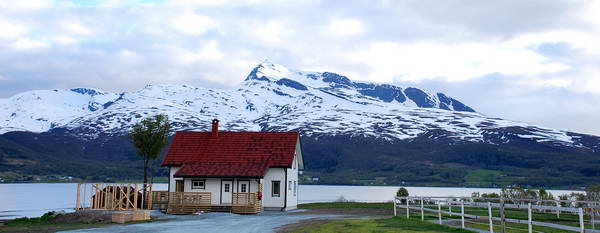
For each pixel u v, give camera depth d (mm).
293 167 57969
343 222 33812
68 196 134625
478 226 31109
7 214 73438
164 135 55375
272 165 54531
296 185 59750
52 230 30984
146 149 54594
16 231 30469
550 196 54188
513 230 28734
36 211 80250
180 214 48125
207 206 51031
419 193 174625
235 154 56344
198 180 53719
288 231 29156
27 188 192500
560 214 42688
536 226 32250
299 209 56250
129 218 38562
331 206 59219
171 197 50531
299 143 60094
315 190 198125
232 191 53094
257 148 57000
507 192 57094
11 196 132875
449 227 28406
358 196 146500
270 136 58500
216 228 31938
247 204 49250
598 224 33219
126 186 48250
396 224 31406
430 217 38812
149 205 51719
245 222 36781
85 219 37844
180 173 53094
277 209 54031
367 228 28938
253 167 53719
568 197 54531
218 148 57281
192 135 59062
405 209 52906
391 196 147500
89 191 166375
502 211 23172
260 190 52312
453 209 49375
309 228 30422
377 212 48688
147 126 54812
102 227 33094
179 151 57031
